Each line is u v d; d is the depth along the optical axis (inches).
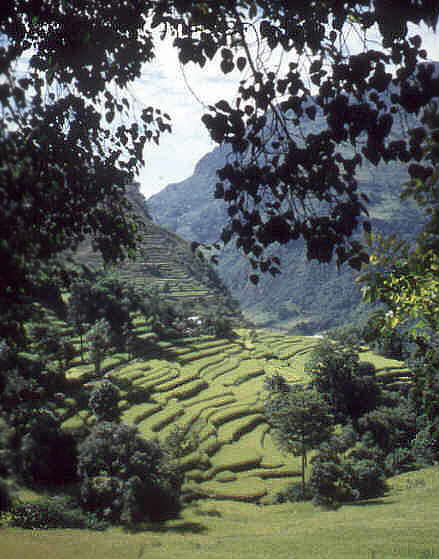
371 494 1909.4
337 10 217.9
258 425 2896.2
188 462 2197.3
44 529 1311.5
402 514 1459.2
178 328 4485.7
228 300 7706.7
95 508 1560.0
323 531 1235.2
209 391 3250.5
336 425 2970.0
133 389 2869.1
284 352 4734.3
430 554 966.4
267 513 1755.7
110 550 1088.8
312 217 238.2
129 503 1574.8
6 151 202.7
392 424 2699.3
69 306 3348.9
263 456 2508.6
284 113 235.9
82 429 2064.5
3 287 212.2
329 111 216.4
